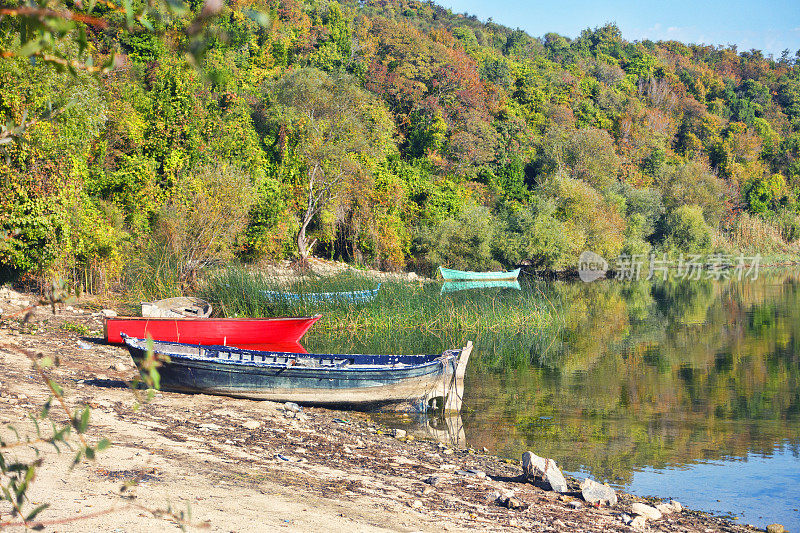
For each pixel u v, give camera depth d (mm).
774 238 75438
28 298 21047
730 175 95438
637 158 85938
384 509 6895
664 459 10797
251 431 10312
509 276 44344
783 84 139250
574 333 25453
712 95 127750
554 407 14445
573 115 87250
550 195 54906
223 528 5508
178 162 31922
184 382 12789
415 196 52312
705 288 45656
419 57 71688
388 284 27562
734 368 18969
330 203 42250
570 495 8625
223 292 24500
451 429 12555
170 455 7945
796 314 31297
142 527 5176
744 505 8734
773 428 12773
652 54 139000
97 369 13430
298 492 7137
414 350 20672
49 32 1799
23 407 9047
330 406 13648
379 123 51938
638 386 16594
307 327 20047
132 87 32188
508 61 93250
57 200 20484
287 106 43812
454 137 63438
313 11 77125
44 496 5637
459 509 7297
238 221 30688
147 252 27016
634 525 7434
